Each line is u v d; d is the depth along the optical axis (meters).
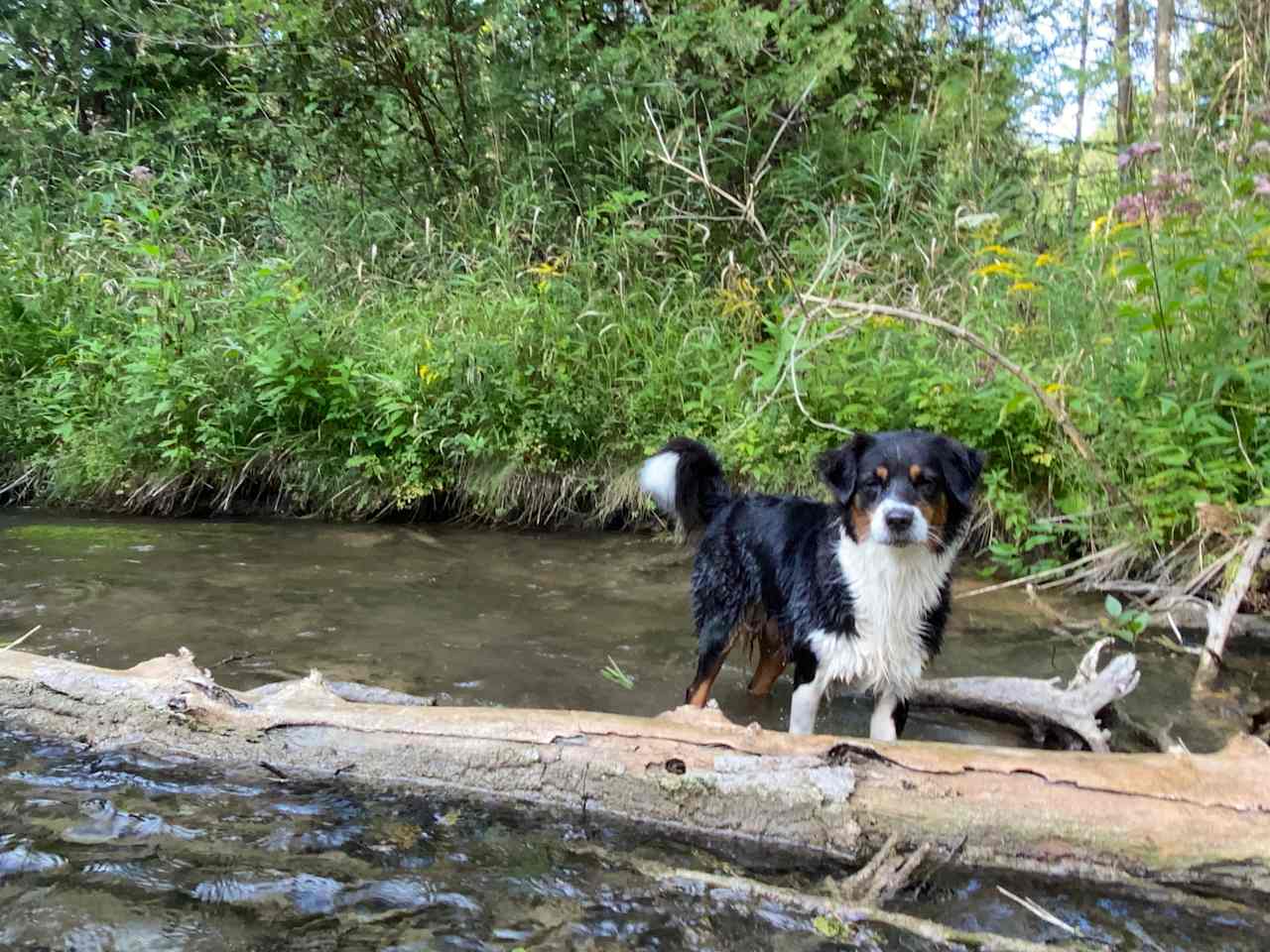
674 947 1.94
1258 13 6.54
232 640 3.89
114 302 7.68
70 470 6.84
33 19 10.05
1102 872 2.21
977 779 2.32
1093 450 4.85
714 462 3.99
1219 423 4.35
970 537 5.44
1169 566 4.61
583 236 7.57
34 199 8.63
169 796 2.52
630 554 5.60
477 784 2.56
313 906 2.05
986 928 2.03
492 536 6.13
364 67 7.98
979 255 6.17
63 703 2.83
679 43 7.32
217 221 8.62
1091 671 3.14
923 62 8.52
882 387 5.64
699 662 3.66
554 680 3.57
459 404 6.52
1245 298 4.44
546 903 2.09
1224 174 4.99
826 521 3.38
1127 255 4.63
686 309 6.91
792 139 8.02
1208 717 3.22
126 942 1.91
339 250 7.88
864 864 2.28
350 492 6.63
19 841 2.26
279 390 6.42
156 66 9.68
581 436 6.39
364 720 2.69
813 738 2.49
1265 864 2.13
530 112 8.00
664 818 2.44
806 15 7.36
